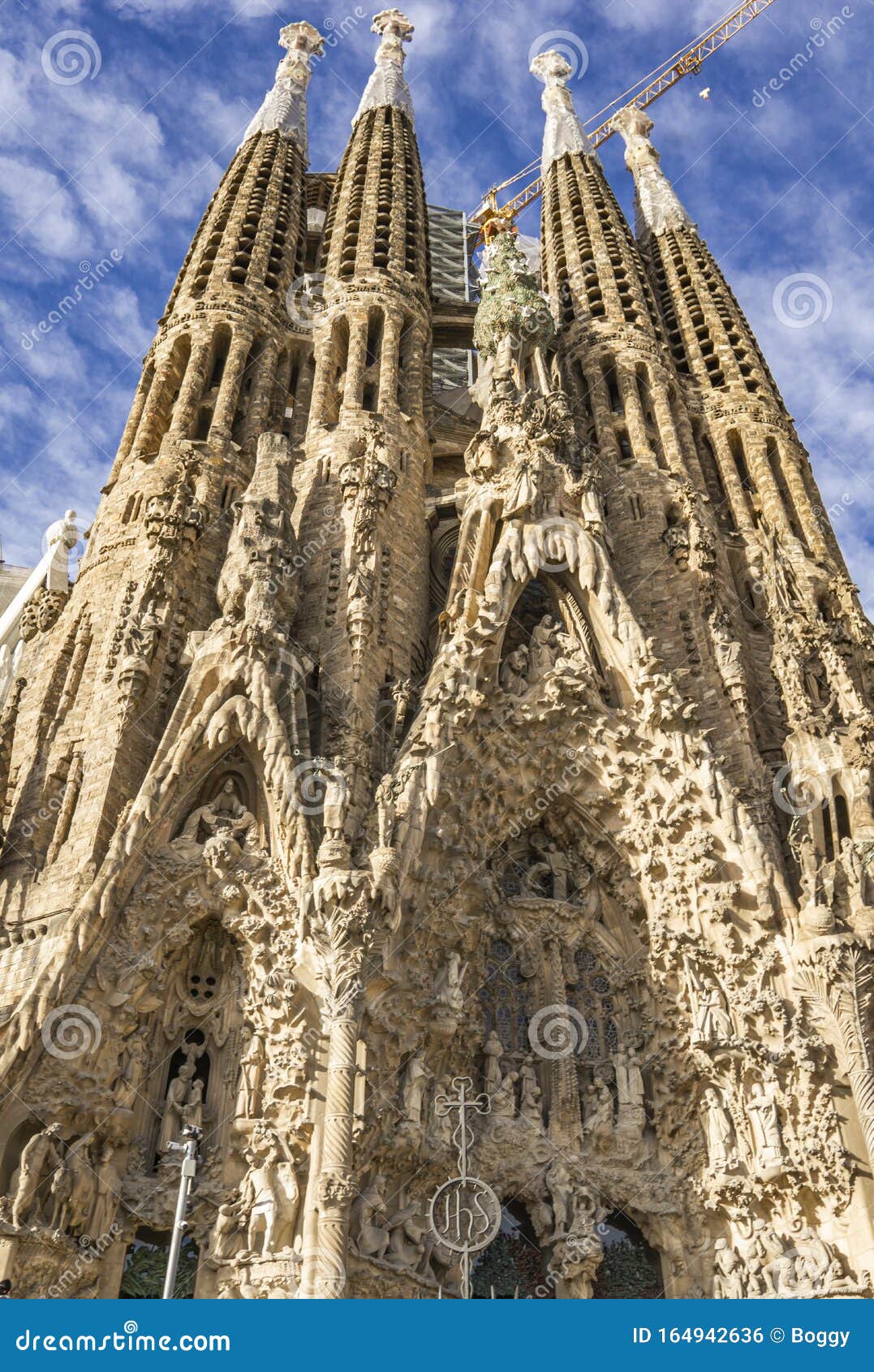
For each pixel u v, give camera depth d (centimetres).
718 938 3306
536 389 4781
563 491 4169
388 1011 2925
